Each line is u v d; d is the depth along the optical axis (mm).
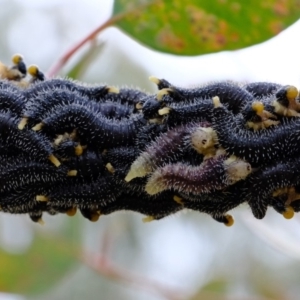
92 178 490
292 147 473
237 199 480
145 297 1080
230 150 475
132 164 479
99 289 1034
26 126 488
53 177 487
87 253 716
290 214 479
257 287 958
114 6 563
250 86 491
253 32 560
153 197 491
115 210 499
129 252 975
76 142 486
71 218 746
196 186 473
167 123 484
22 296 708
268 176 473
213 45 566
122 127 487
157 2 562
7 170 488
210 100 480
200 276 989
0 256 707
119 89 505
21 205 497
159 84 489
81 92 501
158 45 570
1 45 959
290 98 476
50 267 713
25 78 522
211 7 560
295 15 552
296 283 1002
